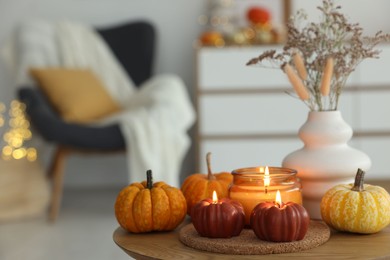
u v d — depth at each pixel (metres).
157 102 3.54
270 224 1.12
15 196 3.43
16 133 3.73
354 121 3.95
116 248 2.78
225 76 3.96
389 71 3.92
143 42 4.12
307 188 1.39
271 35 3.98
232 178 1.42
